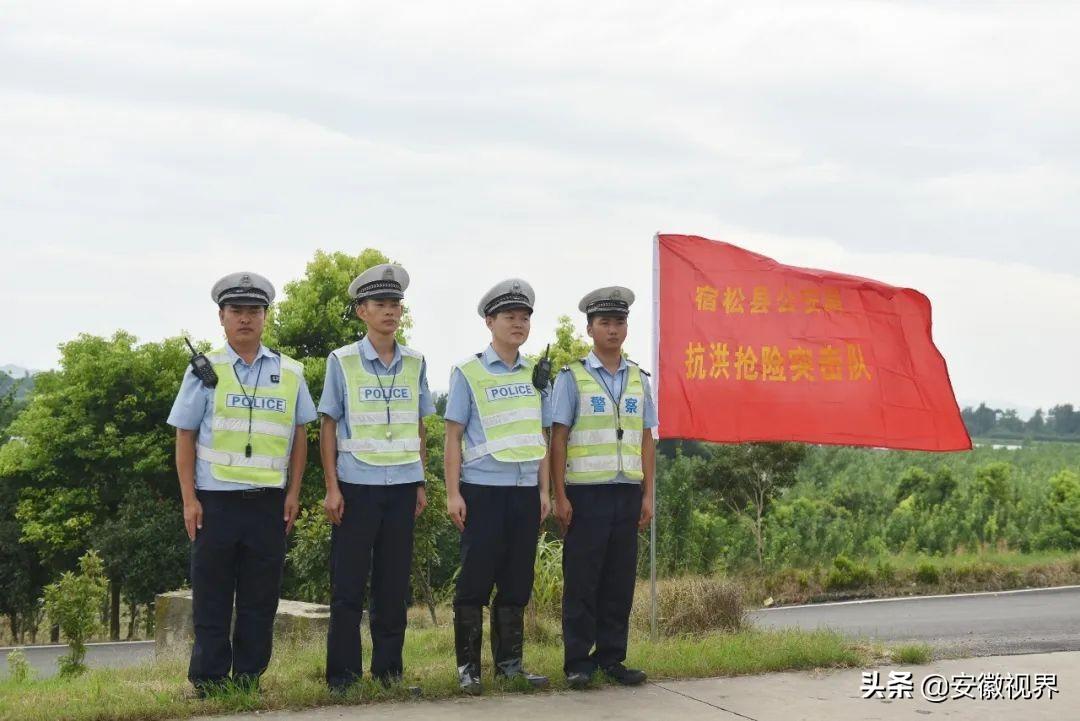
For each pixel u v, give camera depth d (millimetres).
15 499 32031
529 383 6355
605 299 6574
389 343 6188
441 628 11469
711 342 8398
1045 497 27156
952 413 8531
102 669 9695
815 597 15242
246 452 5816
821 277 8492
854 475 37656
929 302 8531
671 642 7945
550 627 9078
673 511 20359
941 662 7320
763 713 5727
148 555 27109
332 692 5816
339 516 5988
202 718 5422
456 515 6121
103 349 32219
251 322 5902
